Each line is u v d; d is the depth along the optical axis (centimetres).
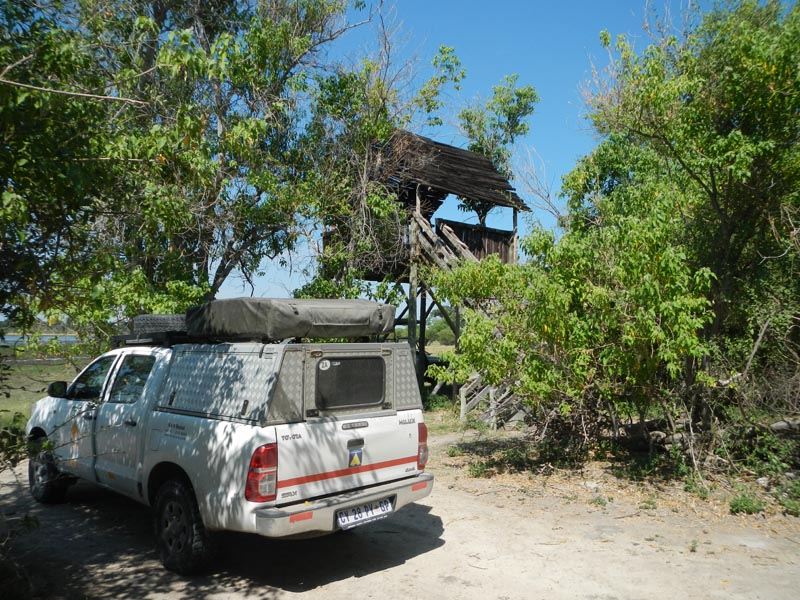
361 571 512
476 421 1179
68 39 504
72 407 664
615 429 893
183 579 495
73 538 594
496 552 551
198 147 538
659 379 774
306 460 462
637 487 736
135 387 599
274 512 432
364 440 504
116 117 661
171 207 563
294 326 498
